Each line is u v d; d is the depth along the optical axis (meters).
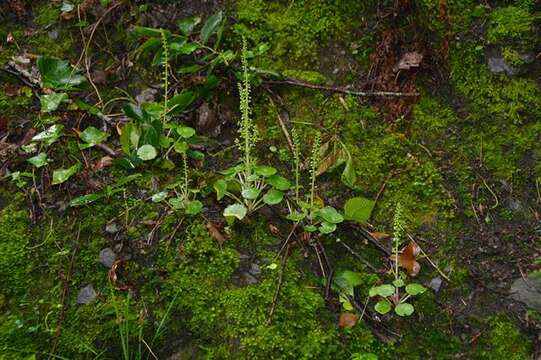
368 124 1.41
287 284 1.25
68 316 1.22
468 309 1.25
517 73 1.44
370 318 1.23
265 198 1.28
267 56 1.47
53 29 1.51
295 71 1.46
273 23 1.49
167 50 1.40
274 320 1.22
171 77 1.46
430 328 1.23
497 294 1.26
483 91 1.43
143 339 1.20
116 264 1.26
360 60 1.47
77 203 1.29
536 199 1.35
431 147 1.39
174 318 1.22
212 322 1.22
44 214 1.31
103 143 1.39
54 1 1.53
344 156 1.37
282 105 1.43
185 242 1.28
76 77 1.43
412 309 1.21
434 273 1.28
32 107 1.43
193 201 1.29
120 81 1.46
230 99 1.44
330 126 1.41
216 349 1.20
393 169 1.38
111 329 1.21
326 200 1.35
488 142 1.39
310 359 1.19
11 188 1.34
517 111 1.41
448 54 1.45
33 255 1.28
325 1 1.50
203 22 1.50
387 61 1.43
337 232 1.31
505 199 1.34
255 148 1.40
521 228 1.32
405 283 1.27
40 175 1.35
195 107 1.42
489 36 1.46
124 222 1.30
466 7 1.49
